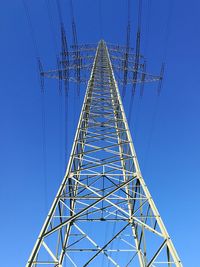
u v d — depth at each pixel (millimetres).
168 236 17250
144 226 19328
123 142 24531
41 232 17188
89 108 28844
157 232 17984
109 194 20359
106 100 30656
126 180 22828
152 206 18875
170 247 16750
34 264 16859
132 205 22188
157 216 18312
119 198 21203
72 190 21906
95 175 23031
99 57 40375
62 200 20297
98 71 37000
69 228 20828
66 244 20391
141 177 21250
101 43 42188
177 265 15969
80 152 24156
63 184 20578
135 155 22875
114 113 28625
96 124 27266
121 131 26078
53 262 17062
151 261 16859
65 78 33781
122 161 24359
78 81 34750
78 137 24984
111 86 32594
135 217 20562
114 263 20922
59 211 20125
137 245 21156
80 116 26594
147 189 20062
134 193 21859
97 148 24578
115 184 22531
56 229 17812
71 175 21922
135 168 22016
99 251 19375
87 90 30625
